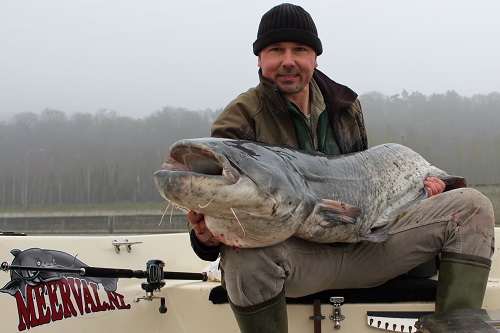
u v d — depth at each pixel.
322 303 2.47
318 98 2.97
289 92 2.80
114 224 18.91
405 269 2.51
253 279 2.14
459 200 2.40
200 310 2.64
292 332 2.46
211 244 2.31
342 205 2.23
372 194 2.63
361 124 3.16
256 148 2.06
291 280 2.28
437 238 2.42
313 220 2.18
